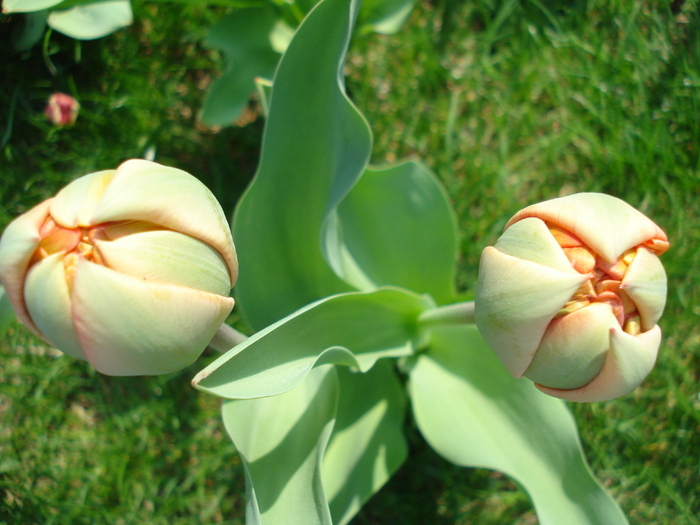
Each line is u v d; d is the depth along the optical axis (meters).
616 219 0.22
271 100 0.26
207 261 0.21
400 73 0.40
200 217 0.21
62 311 0.20
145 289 0.20
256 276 0.29
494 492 0.35
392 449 0.30
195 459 0.35
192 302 0.21
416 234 0.32
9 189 0.37
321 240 0.29
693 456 0.35
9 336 0.35
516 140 0.40
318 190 0.28
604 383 0.22
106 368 0.21
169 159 0.39
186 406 0.36
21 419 0.35
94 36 0.33
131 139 0.38
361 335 0.28
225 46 0.34
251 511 0.23
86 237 0.21
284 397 0.28
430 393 0.30
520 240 0.22
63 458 0.35
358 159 0.27
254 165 0.39
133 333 0.20
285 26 0.35
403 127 0.40
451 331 0.30
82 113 0.38
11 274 0.21
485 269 0.23
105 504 0.34
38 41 0.37
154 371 0.22
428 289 0.33
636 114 0.38
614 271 0.22
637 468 0.35
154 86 0.39
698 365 0.37
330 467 0.30
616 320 0.21
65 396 0.36
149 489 0.34
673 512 0.34
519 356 0.22
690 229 0.37
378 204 0.32
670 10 0.38
